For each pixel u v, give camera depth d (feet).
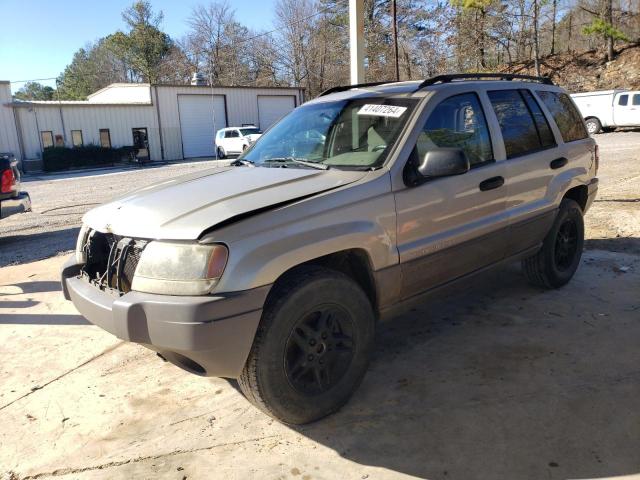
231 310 8.96
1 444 10.49
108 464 9.70
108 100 126.72
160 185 12.30
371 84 15.23
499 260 14.24
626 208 27.63
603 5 123.13
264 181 11.10
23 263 24.23
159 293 9.16
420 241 11.73
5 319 16.97
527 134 14.96
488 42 136.87
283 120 15.07
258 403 9.91
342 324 10.61
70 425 11.00
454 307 16.12
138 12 189.57
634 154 54.13
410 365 12.71
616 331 13.93
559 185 15.58
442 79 13.42
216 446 10.04
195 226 9.25
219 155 106.42
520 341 13.64
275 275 9.39
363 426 10.40
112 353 14.21
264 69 175.52
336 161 12.06
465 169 10.95
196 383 12.48
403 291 11.69
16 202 27.58
